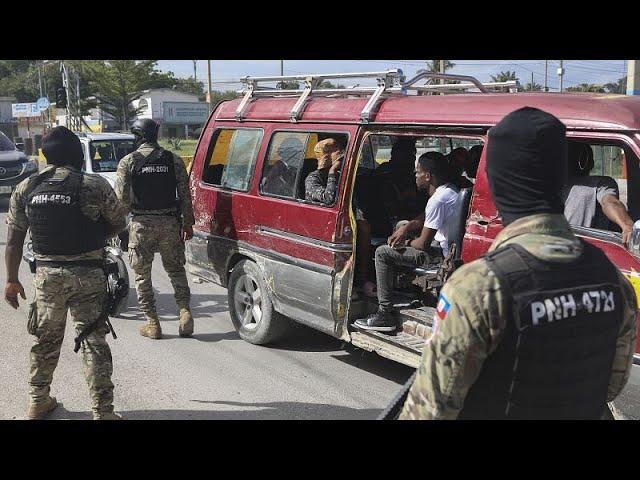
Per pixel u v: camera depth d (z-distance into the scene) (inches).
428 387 66.1
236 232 231.1
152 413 177.5
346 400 187.6
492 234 151.1
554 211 67.6
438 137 166.6
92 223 156.9
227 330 252.5
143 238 232.4
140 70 2404.0
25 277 332.8
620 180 153.6
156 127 235.0
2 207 604.1
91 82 2381.9
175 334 246.8
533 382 64.3
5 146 608.1
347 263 189.2
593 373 67.6
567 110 144.1
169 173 232.8
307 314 204.2
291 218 205.2
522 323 62.9
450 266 173.2
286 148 212.7
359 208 212.4
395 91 183.0
